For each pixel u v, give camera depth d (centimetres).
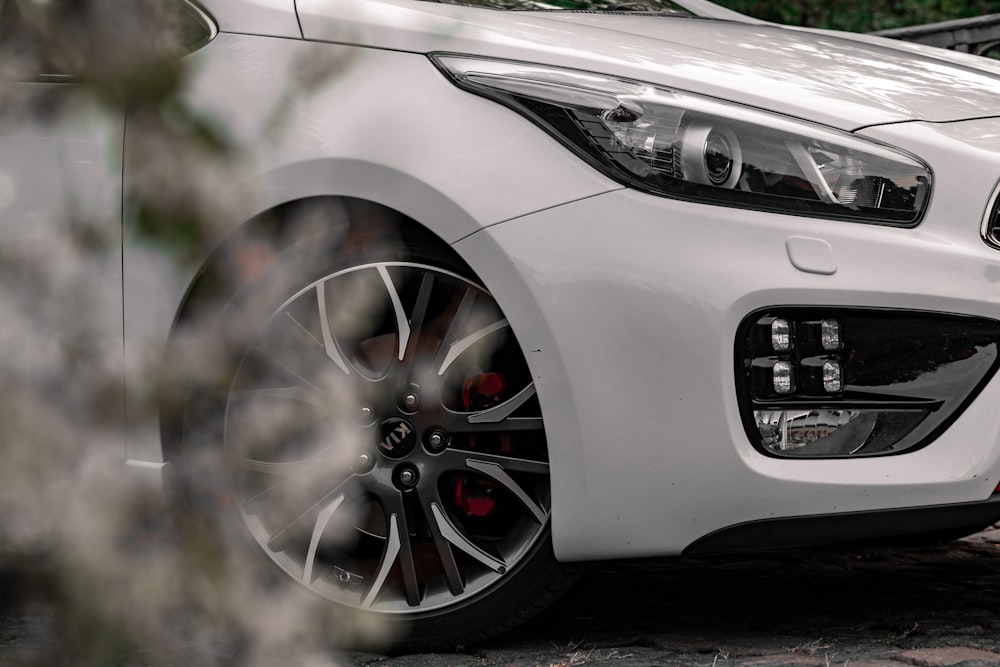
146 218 54
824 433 210
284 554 229
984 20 656
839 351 208
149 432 61
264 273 103
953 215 209
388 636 76
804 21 940
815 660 209
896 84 245
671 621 245
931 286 204
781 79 232
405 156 212
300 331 224
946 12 931
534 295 208
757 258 205
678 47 249
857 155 212
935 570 292
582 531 213
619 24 280
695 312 204
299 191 213
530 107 215
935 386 207
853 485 206
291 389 223
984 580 279
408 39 223
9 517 57
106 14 52
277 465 225
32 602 58
